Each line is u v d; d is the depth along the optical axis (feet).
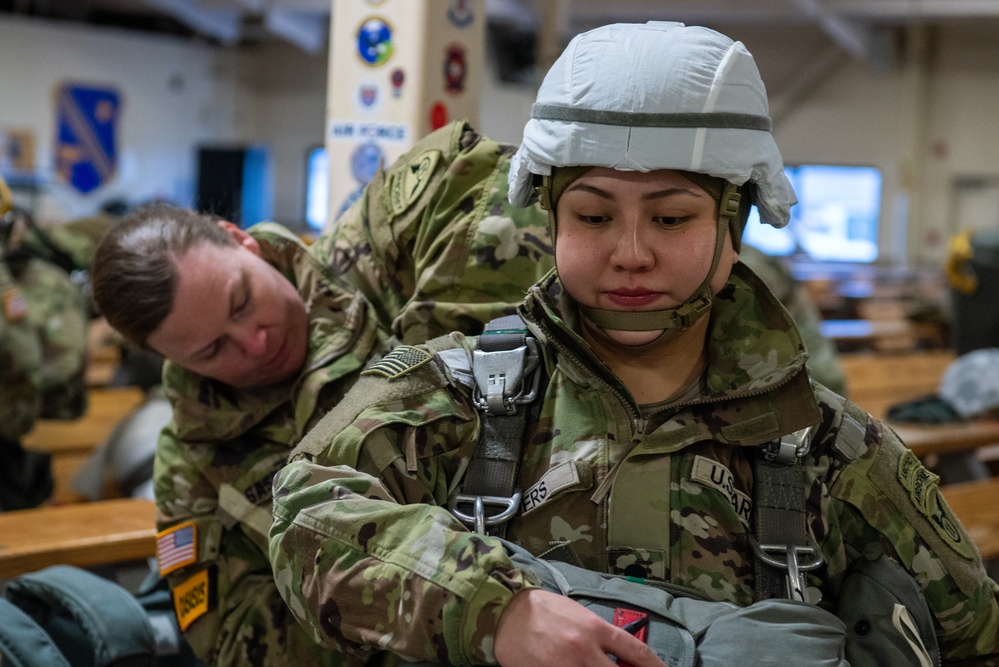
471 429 3.92
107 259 4.86
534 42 49.49
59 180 47.09
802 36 52.03
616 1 41.78
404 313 5.03
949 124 50.96
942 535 4.06
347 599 3.44
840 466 3.98
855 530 4.05
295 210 55.88
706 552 3.76
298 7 43.45
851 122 51.98
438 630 3.26
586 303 3.69
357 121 8.22
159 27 52.60
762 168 3.59
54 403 10.95
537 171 3.68
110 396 13.09
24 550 6.30
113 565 7.36
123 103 49.24
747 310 3.92
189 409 5.11
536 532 3.80
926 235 51.65
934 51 50.90
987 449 12.78
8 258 10.64
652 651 3.24
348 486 3.64
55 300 10.96
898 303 31.09
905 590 3.90
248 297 4.91
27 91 46.14
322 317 5.17
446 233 5.12
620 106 3.43
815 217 53.01
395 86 8.05
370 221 5.46
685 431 3.83
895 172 51.34
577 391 3.92
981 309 15.29
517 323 4.13
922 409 11.47
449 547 3.35
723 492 3.80
